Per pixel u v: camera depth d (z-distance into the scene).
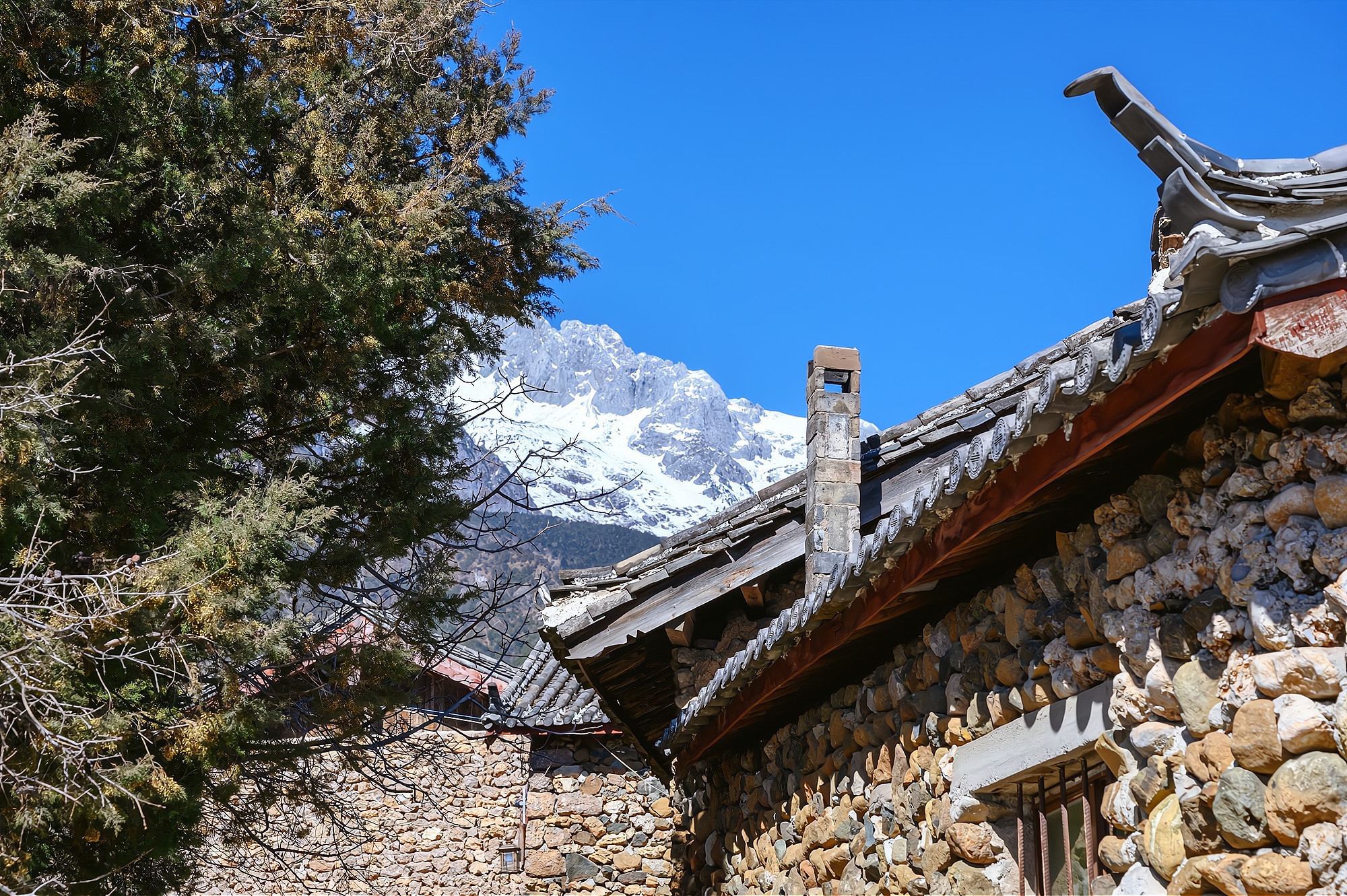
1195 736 3.14
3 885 5.17
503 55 9.20
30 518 5.75
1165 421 3.36
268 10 7.47
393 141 8.39
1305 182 2.65
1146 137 2.76
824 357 8.02
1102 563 3.70
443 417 8.66
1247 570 2.93
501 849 12.96
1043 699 4.00
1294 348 2.61
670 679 8.60
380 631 8.00
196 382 7.33
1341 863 2.59
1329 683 2.69
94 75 6.54
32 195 6.02
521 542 8.97
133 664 6.17
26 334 6.14
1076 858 4.02
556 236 9.05
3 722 5.16
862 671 5.91
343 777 13.16
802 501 7.94
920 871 4.90
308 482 6.88
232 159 7.43
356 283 7.46
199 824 7.67
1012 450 3.44
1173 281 2.72
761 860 7.39
